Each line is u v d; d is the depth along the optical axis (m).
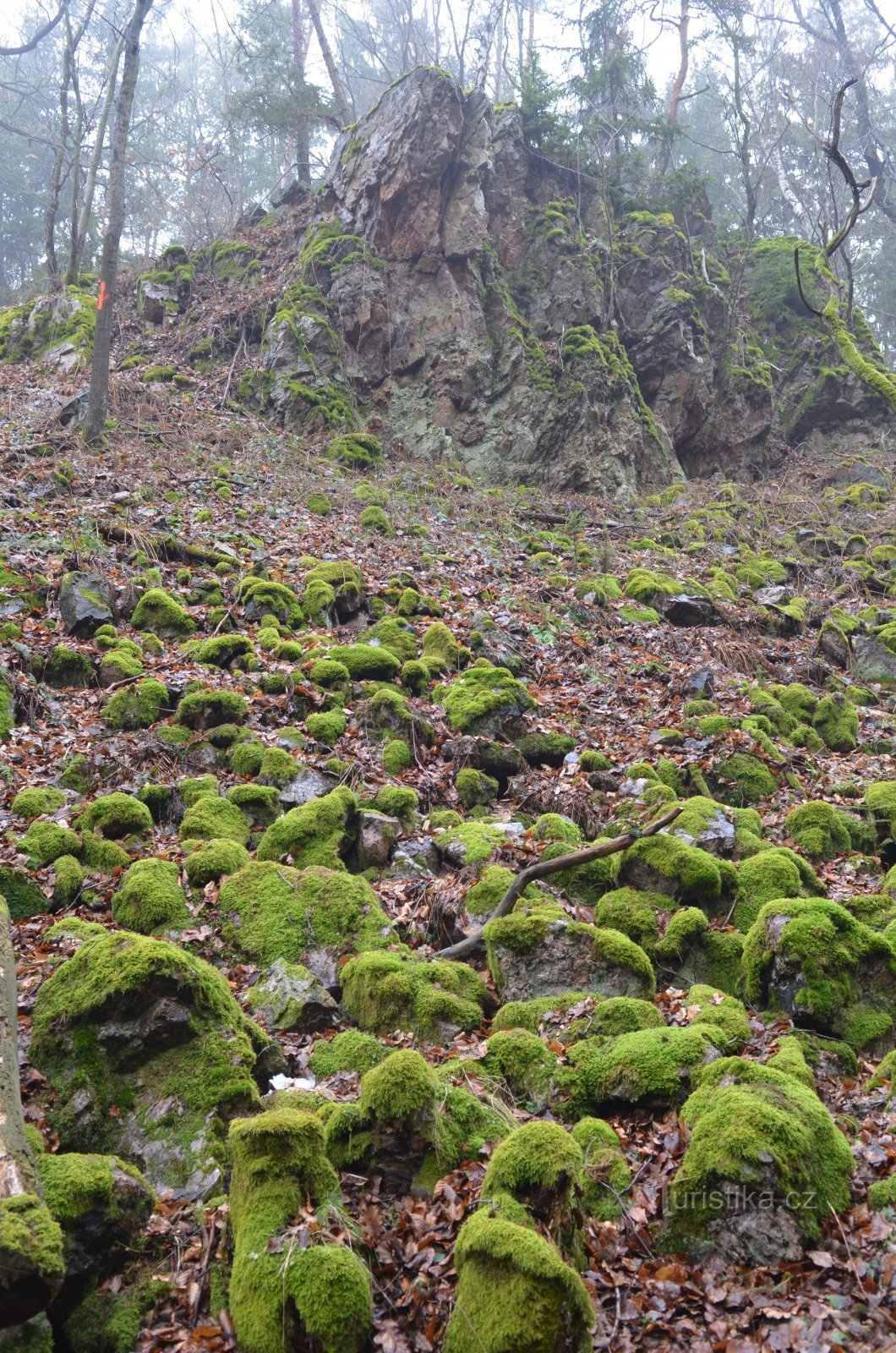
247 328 21.19
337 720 8.97
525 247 22.48
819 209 32.84
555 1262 3.43
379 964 5.64
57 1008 4.78
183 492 14.51
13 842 6.76
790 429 24.11
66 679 9.36
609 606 13.23
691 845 7.43
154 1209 4.11
